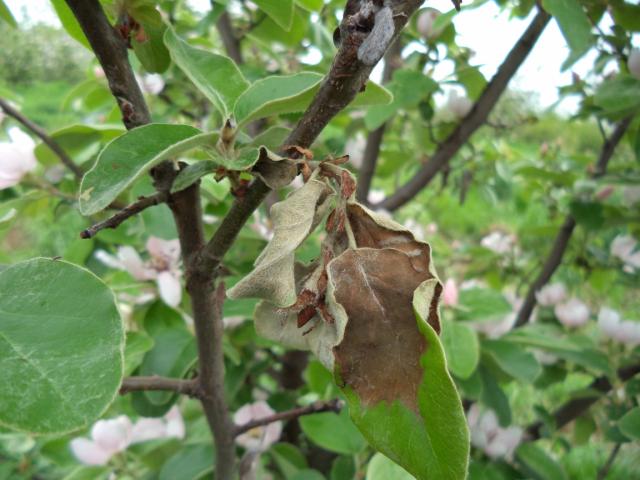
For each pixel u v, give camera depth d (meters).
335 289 0.19
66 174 0.49
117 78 0.26
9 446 0.66
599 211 0.61
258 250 0.51
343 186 0.20
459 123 0.61
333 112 0.21
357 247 0.20
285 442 0.61
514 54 0.57
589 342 0.57
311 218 0.20
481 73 0.56
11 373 0.18
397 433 0.18
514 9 0.58
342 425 0.49
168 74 0.62
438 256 0.86
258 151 0.22
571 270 0.79
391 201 0.62
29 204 0.50
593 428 0.65
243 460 0.37
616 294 0.92
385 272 0.19
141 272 0.48
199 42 0.53
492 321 0.53
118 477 0.53
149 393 0.41
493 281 0.80
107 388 0.18
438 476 0.17
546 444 0.86
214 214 0.49
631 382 0.57
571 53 0.49
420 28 0.57
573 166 0.70
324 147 0.64
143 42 0.29
